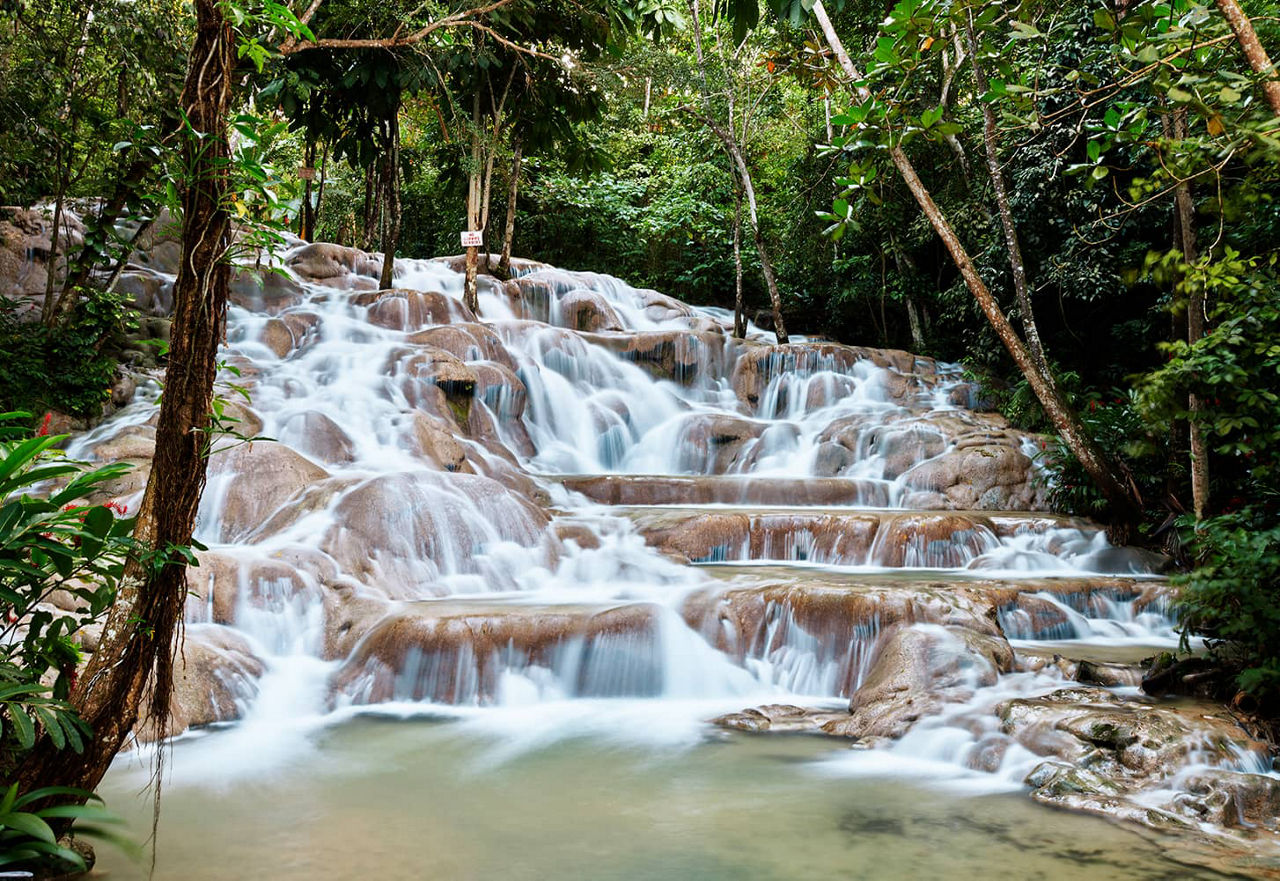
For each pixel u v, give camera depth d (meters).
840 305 21.30
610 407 14.47
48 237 13.38
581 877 3.98
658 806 4.88
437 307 14.91
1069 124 13.71
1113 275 14.35
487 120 16.50
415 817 4.70
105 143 11.32
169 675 3.40
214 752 5.79
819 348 16.22
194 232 3.34
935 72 15.13
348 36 12.38
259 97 12.55
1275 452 6.10
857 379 16.06
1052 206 14.68
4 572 3.26
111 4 10.46
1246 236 8.51
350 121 14.80
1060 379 14.38
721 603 7.80
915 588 7.68
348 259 17.16
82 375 11.06
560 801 4.95
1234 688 6.23
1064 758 5.29
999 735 5.65
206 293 3.34
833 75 6.40
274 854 4.20
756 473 13.59
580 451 13.91
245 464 9.34
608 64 14.86
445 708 6.85
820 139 18.83
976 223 16.23
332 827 4.54
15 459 3.19
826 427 14.08
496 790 5.13
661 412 14.94
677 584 8.82
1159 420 6.34
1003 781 5.30
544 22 13.95
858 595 7.39
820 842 4.38
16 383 10.58
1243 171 8.95
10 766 3.32
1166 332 14.72
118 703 3.24
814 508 11.69
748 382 15.96
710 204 23.72
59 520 3.34
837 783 5.27
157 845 4.29
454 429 12.02
